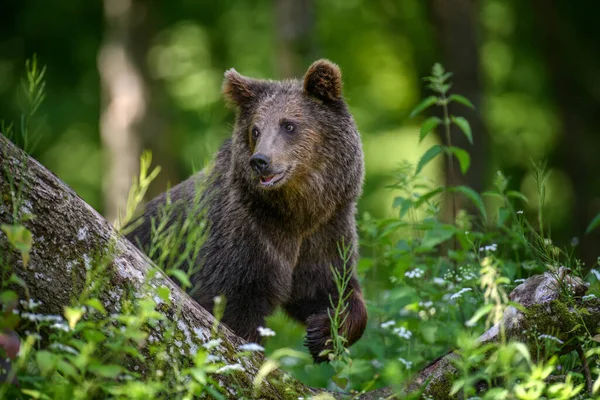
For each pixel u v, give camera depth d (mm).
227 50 33344
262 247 10727
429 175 31422
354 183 11391
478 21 26250
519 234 9727
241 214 10734
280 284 10875
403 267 11664
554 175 32094
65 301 7453
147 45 26953
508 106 33562
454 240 13383
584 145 31172
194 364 7766
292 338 14078
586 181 30469
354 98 34031
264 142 10664
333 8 33688
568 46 32062
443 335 10656
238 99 11445
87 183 32125
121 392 6672
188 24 33125
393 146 32688
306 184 10930
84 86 32312
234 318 10641
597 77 32062
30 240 6645
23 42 32312
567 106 31203
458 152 12562
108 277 7562
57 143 31906
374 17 33625
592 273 9461
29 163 7434
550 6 30984
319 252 11172
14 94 31750
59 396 6699
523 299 8508
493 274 7297
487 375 7461
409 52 33656
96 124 32188
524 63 33812
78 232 7555
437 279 11242
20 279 6781
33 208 7344
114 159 26641
